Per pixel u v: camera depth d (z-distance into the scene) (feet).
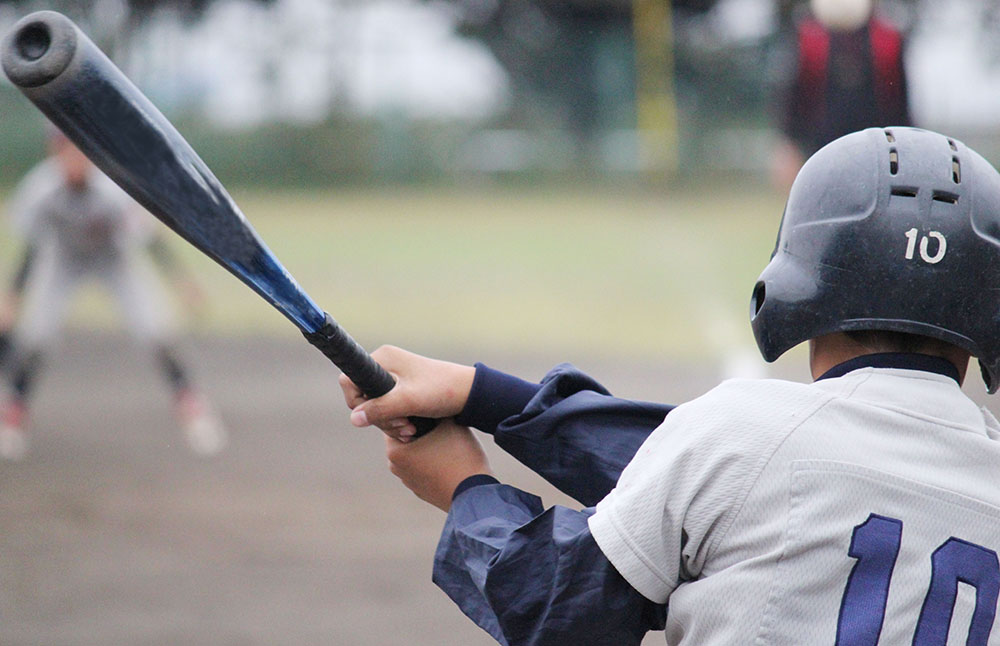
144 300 77.66
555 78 350.43
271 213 262.67
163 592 50.34
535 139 346.33
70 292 76.89
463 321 120.16
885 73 87.56
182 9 338.13
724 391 18.49
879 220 18.01
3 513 60.95
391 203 292.20
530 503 20.67
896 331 18.49
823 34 88.74
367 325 116.37
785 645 17.21
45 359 104.94
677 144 331.36
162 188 16.34
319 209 273.33
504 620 18.69
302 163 336.70
